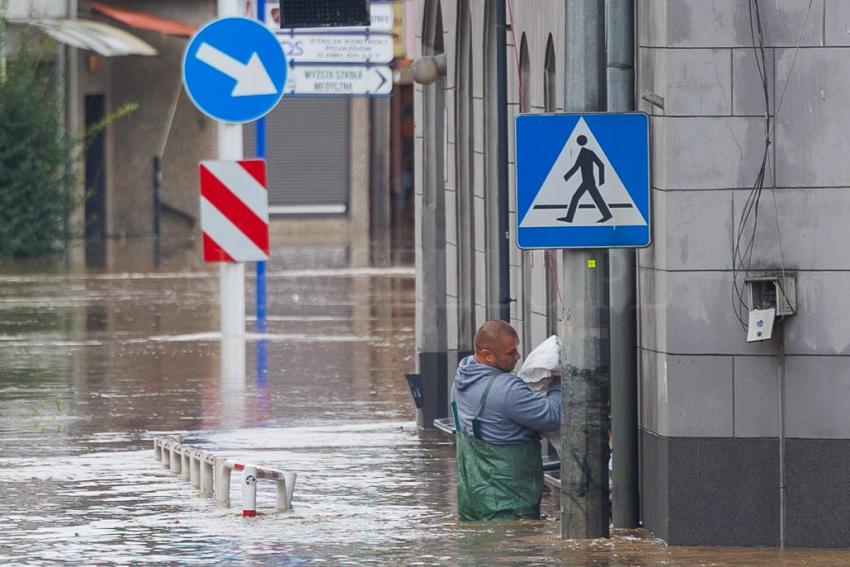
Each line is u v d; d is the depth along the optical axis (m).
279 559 27.20
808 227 27.94
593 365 28.52
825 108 27.84
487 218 38.41
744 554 27.70
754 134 27.94
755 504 28.22
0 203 88.69
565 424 28.69
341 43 55.88
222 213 48.56
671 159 27.97
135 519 30.77
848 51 27.81
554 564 26.80
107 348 57.50
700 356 28.14
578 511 28.69
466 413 30.55
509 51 36.84
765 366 28.11
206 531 29.66
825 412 28.02
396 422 42.91
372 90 56.12
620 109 29.41
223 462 32.09
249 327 64.12
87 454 38.00
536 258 34.75
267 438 40.22
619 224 28.09
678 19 27.86
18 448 38.75
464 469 30.59
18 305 70.75
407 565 26.72
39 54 92.19
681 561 27.08
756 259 27.98
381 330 63.44
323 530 29.70
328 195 126.12
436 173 42.12
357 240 118.00
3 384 49.19
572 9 28.44
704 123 27.94
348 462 36.91
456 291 40.84
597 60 28.39
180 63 116.38
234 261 48.62
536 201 28.06
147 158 116.38
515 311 36.44
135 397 46.91
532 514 30.56
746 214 27.98
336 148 126.12
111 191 115.88
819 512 28.14
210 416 43.66
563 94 32.25
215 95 45.41
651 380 29.03
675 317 28.11
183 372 51.94
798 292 27.98
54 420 42.84
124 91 115.88
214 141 117.62
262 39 45.44
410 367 53.41
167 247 105.88
